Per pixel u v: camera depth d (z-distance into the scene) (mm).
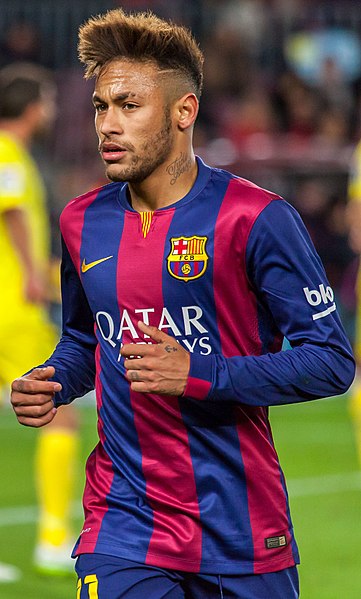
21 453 30891
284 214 10766
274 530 11117
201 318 10883
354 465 29938
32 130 22328
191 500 10977
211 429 10953
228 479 10992
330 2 55594
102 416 11438
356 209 22391
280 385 10555
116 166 10797
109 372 11242
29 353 20984
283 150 44219
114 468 11328
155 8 51406
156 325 10969
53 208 38312
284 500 11289
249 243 10695
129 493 11172
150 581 10844
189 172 11070
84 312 12180
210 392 10430
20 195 21031
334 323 10797
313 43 52719
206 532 10922
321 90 51750
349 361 10820
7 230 21000
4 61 49844
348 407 39500
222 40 51062
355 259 41188
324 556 21531
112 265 11102
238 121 48688
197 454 10977
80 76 50719
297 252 10703
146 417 11000
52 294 24016
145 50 10719
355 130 50844
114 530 11086
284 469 29344
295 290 10703
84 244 11352
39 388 10914
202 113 49438
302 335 10734
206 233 10797
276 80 51781
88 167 48000
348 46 52906
